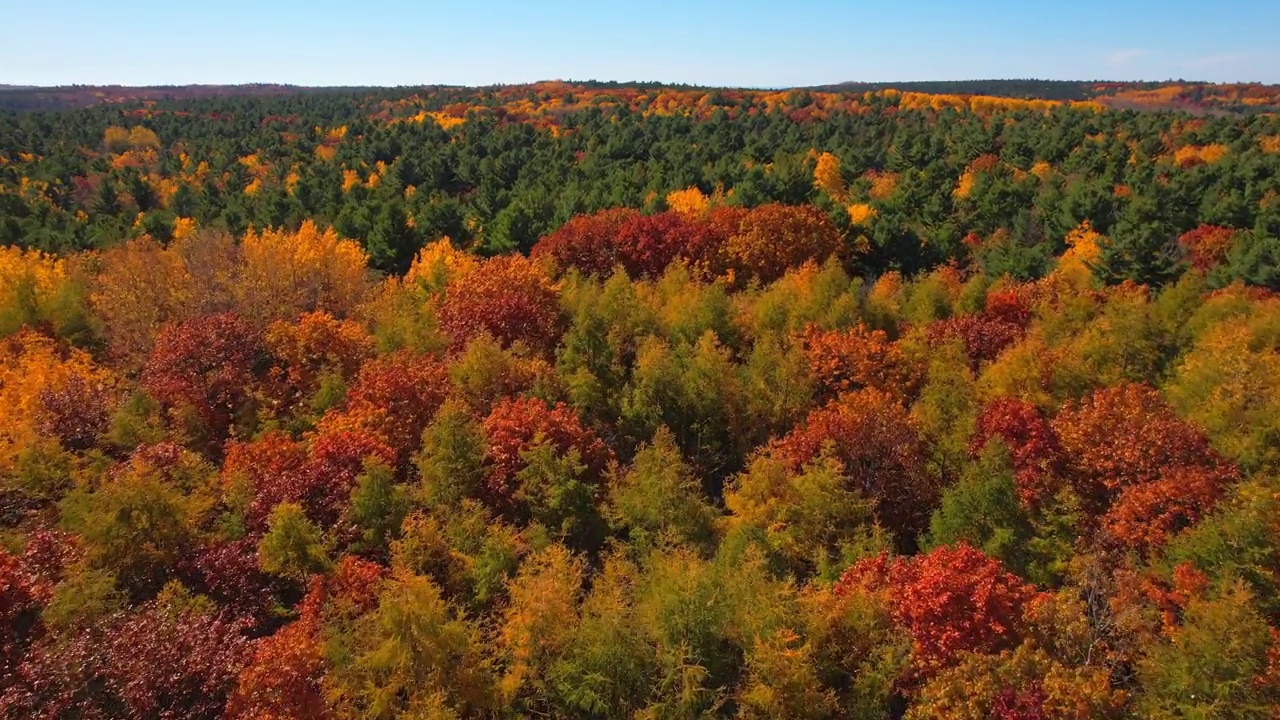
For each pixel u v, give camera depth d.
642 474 32.94
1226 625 22.42
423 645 23.22
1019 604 24.92
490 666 24.69
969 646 23.73
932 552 27.83
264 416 40.53
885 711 23.81
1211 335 46.72
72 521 29.41
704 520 32.94
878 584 26.52
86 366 45.31
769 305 51.84
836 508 31.38
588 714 24.56
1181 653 22.86
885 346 45.19
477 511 30.58
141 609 25.16
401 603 23.25
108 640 22.41
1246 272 64.56
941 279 59.28
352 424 36.31
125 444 37.84
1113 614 26.03
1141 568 28.86
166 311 58.84
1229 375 40.06
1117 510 31.41
